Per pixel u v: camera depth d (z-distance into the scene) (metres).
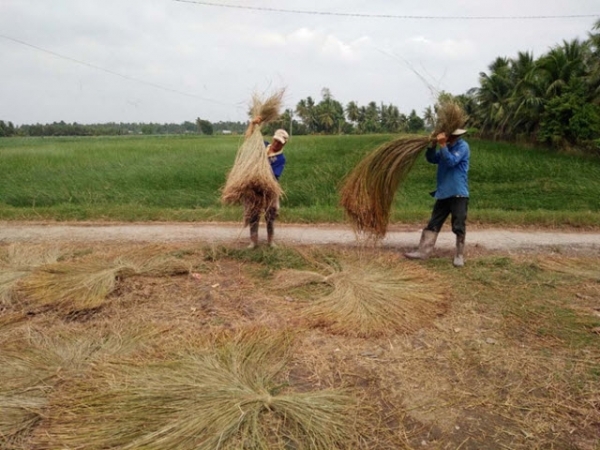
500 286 5.00
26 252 5.62
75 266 4.91
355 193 5.40
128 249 6.03
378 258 5.82
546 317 4.20
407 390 3.05
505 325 4.04
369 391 3.03
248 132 5.58
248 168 5.25
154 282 4.79
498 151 21.88
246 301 4.45
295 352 3.50
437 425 2.71
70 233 7.28
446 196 5.57
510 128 28.59
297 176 13.63
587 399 2.96
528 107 25.42
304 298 4.55
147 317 4.02
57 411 2.67
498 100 32.28
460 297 4.67
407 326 3.94
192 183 12.05
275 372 3.16
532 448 2.52
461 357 3.48
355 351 3.55
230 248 6.08
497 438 2.60
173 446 2.34
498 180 14.05
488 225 8.26
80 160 16.80
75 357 3.27
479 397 2.98
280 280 4.93
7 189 10.73
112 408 2.64
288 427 2.57
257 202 5.53
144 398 2.70
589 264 5.84
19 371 3.04
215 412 2.56
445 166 5.55
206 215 8.59
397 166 5.31
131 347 3.45
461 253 5.69
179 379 2.88
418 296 4.41
